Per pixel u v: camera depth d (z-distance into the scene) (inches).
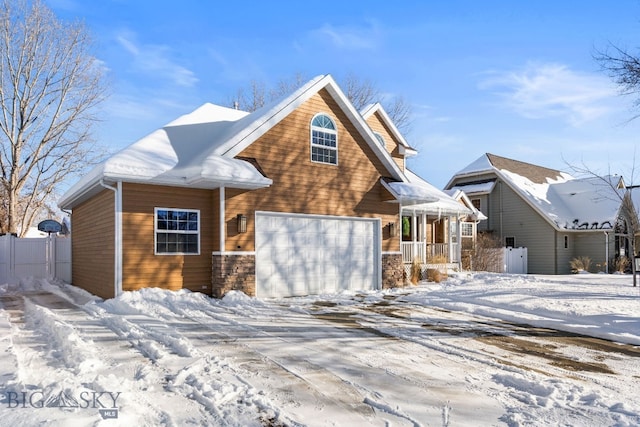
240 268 498.6
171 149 528.1
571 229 1035.9
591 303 438.3
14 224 924.0
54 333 309.3
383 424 173.3
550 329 361.7
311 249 560.4
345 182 594.2
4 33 922.7
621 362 268.7
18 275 723.4
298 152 551.5
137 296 437.1
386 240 633.6
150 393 197.3
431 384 220.8
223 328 339.9
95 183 479.2
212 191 509.7
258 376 226.5
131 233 456.8
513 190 1108.5
